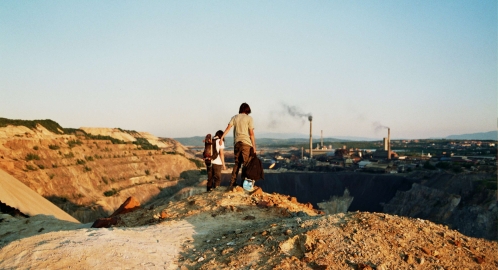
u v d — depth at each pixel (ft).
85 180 267.39
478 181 281.13
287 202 39.32
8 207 60.54
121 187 302.04
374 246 21.99
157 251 24.06
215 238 27.55
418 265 20.70
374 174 376.48
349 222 24.70
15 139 241.14
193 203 37.29
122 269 20.93
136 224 35.01
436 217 263.29
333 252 21.45
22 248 22.65
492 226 229.04
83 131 408.26
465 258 21.98
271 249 22.61
